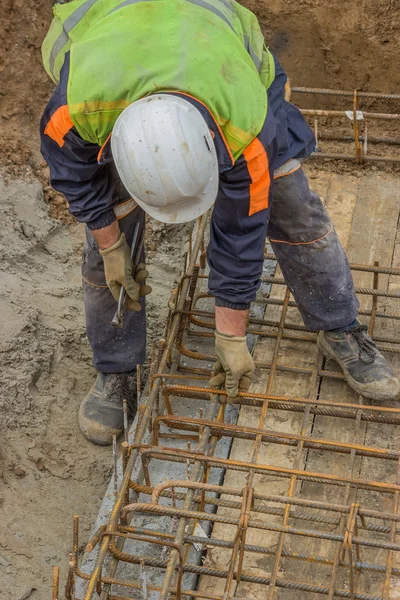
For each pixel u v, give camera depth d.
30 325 4.39
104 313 3.80
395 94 5.23
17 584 3.54
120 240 3.26
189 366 4.05
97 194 3.08
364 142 5.02
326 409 3.62
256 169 2.68
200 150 2.55
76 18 2.95
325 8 5.44
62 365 4.44
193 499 3.07
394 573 2.84
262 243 2.92
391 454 3.24
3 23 5.41
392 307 4.23
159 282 5.00
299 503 2.87
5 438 4.02
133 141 2.55
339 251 3.53
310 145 3.29
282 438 3.38
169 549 3.15
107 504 3.48
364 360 3.71
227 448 3.61
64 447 4.12
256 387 3.86
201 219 4.24
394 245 4.54
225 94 2.58
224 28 2.73
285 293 4.30
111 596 2.87
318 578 3.09
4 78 5.45
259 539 3.23
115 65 2.62
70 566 2.59
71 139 2.82
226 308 3.08
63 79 2.82
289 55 5.68
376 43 5.43
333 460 3.53
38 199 5.21
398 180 4.95
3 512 3.79
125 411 3.15
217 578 3.09
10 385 4.13
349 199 4.82
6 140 5.39
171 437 3.58
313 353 4.02
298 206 3.33
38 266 4.89
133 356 4.04
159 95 2.56
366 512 2.85
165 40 2.62
